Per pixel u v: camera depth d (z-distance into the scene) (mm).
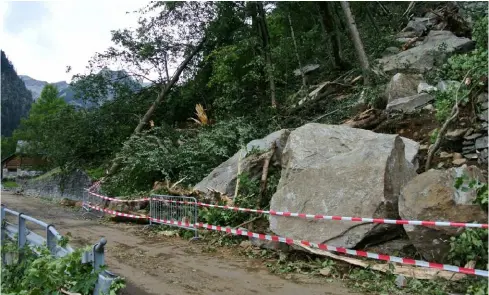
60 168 19750
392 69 14375
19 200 20266
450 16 16969
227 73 16734
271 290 5539
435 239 5535
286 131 10430
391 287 5383
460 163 8359
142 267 6797
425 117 10492
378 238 6320
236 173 10047
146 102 21016
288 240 6750
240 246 7957
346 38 18969
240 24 18250
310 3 18469
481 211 5312
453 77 9578
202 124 17703
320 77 18375
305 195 7160
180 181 12000
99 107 20375
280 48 17984
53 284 4234
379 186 6367
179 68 20984
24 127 45125
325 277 6020
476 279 5105
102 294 3865
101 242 4074
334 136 8398
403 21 21422
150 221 10562
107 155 19844
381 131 10883
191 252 7840
